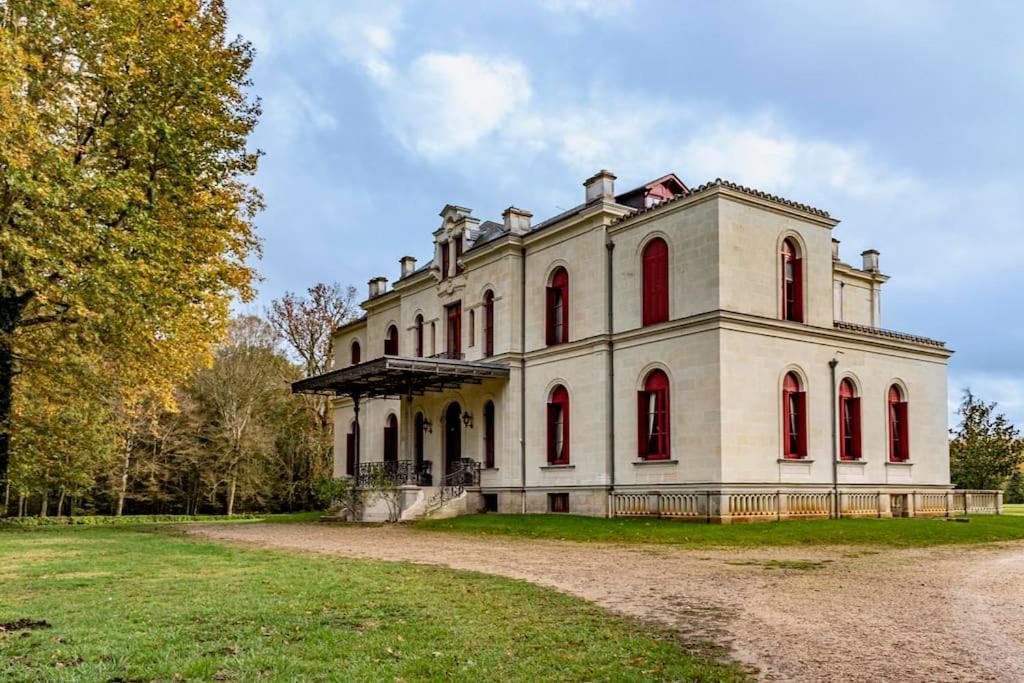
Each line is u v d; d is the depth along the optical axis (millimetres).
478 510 30922
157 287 18938
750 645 8352
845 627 9234
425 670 7148
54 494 47500
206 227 22516
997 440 41594
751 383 24125
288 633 8516
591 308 27891
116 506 50281
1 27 15555
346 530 25094
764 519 23484
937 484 30141
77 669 6910
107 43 19328
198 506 52188
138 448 47594
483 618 9453
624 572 13953
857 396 27578
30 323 20734
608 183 28297
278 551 17438
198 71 21297
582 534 20922
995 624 9438
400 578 12656
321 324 51875
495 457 31047
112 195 18109
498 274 31703
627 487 26078
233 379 47625
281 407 52531
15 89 15414
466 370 29547
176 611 9523
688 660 7668
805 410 25609
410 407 30109
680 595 11438
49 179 17031
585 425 27609
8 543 19234
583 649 8086
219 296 22281
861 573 13898
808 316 26172
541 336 30047
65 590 11281
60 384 23047
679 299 25125
